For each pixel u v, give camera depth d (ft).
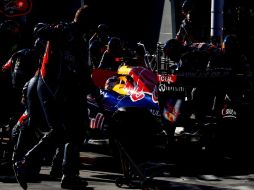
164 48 37.29
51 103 26.02
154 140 30.53
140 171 26.43
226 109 36.78
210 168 35.01
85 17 26.66
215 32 60.03
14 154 30.04
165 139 35.55
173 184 29.84
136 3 92.48
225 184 30.22
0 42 33.01
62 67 25.95
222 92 36.40
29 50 32.09
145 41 92.07
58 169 31.12
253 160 37.88
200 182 30.68
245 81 36.58
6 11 64.34
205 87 35.99
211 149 37.73
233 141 37.45
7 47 33.17
